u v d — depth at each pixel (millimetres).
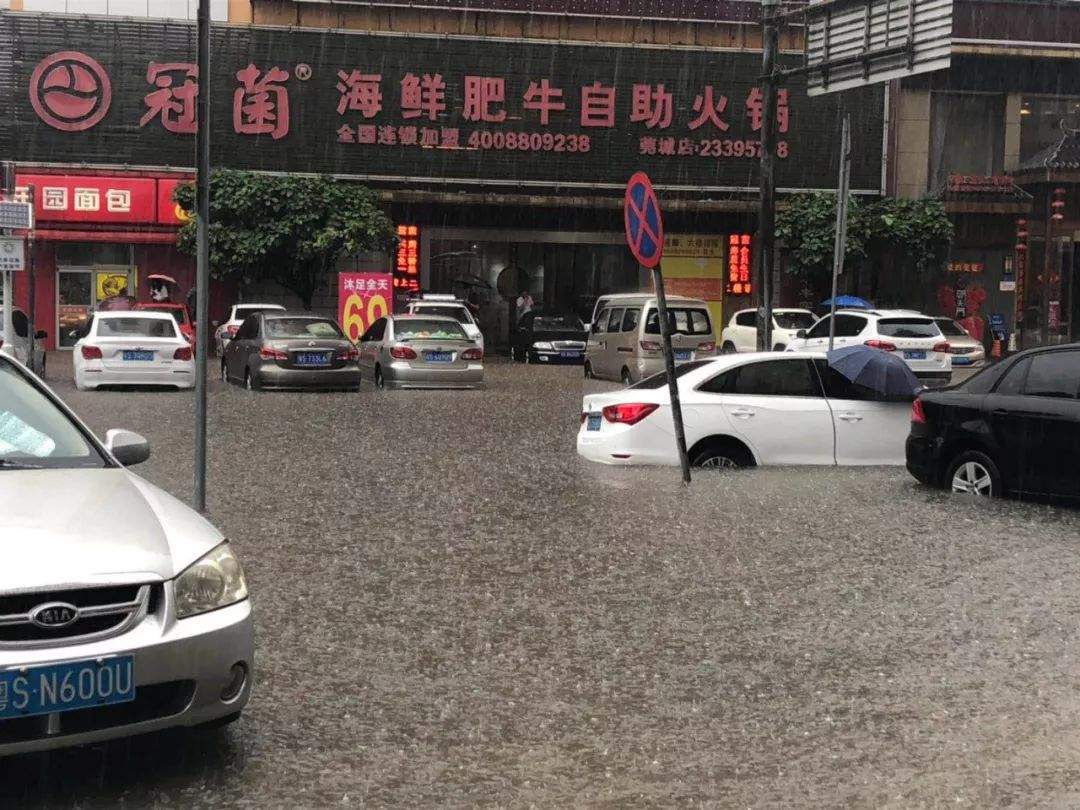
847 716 5738
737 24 40750
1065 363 11164
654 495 11625
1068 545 9500
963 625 7293
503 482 12656
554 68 40188
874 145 40812
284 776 4965
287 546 9508
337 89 39281
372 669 6449
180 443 15727
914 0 19078
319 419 19031
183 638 4664
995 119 40750
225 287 39406
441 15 39719
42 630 4461
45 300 38125
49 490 5242
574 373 31641
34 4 37781
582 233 41312
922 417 11922
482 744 5371
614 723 5648
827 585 8258
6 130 37625
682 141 40812
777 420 13008
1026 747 5332
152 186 37750
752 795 4812
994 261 40531
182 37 38344
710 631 7172
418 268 40625
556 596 7984
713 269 41531
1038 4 40031
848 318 25891
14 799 4688
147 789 4809
